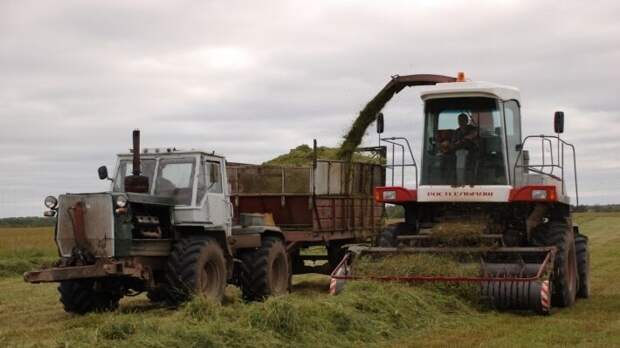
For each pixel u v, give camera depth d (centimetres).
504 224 1187
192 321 813
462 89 1188
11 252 2319
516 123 1242
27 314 1167
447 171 1195
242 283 1329
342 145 1588
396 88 1465
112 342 733
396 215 1348
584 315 1051
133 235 1117
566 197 1238
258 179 1513
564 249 1135
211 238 1199
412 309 952
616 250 2470
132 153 1227
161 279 1194
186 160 1204
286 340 783
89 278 1116
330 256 1608
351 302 914
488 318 998
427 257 1101
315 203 1473
